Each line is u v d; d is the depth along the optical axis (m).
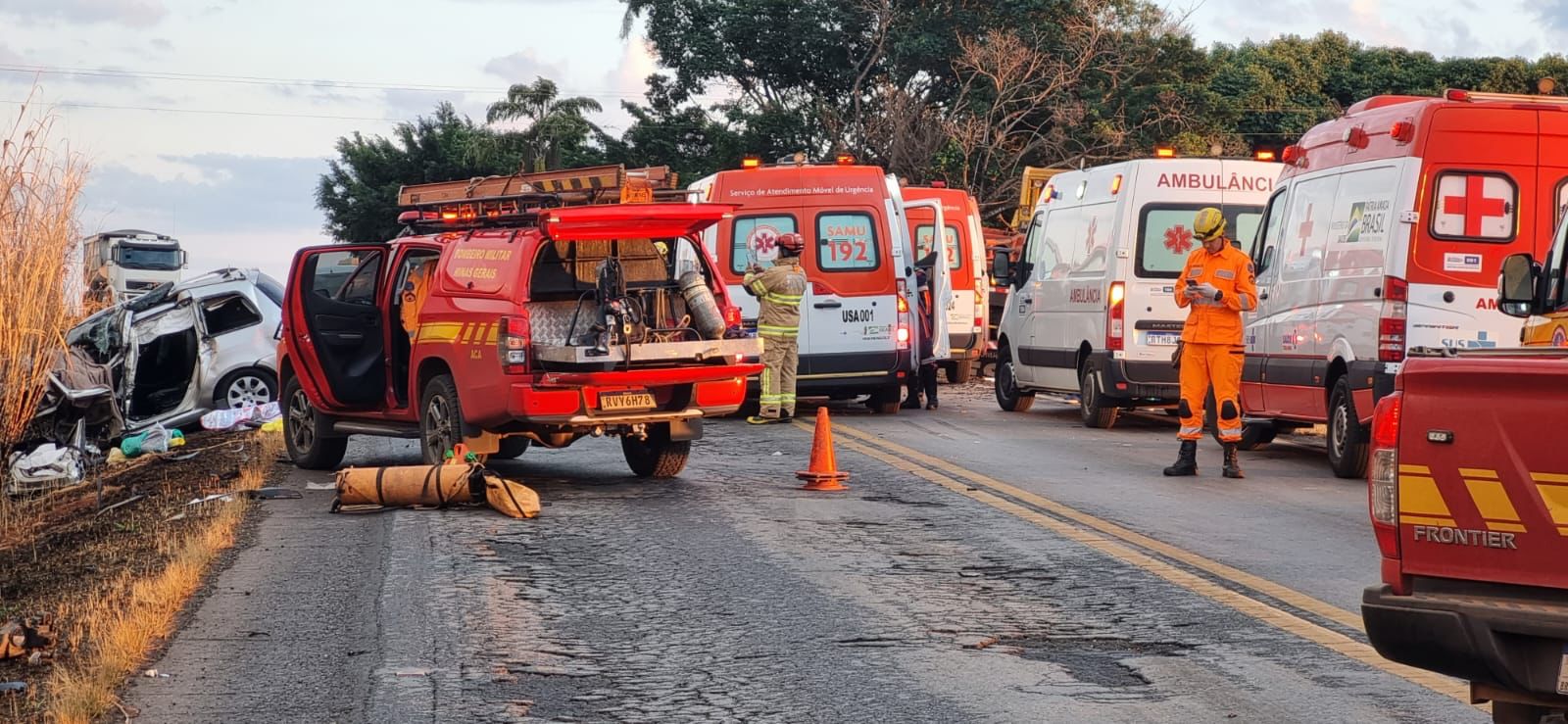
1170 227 16.86
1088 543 9.64
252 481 12.88
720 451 14.62
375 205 69.00
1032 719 6.01
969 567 8.90
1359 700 6.23
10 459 16.61
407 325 12.88
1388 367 12.23
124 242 58.84
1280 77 61.12
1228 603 7.93
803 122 51.38
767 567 8.91
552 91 56.97
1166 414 19.59
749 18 51.47
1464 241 12.16
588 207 11.42
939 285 20.33
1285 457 14.88
